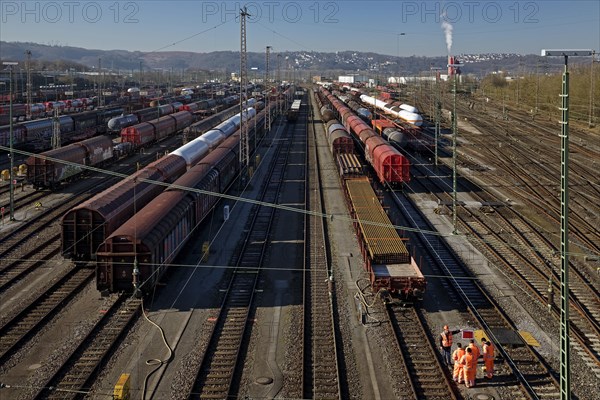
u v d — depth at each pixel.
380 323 22.14
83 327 21.36
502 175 53.81
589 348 20.19
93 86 197.25
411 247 32.19
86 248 27.53
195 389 17.25
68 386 17.19
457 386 17.66
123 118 82.06
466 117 105.38
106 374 18.00
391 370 18.61
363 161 59.41
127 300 24.00
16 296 24.36
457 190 47.19
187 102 133.25
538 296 24.80
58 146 56.62
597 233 34.94
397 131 64.44
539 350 19.97
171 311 23.11
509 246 32.00
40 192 45.28
